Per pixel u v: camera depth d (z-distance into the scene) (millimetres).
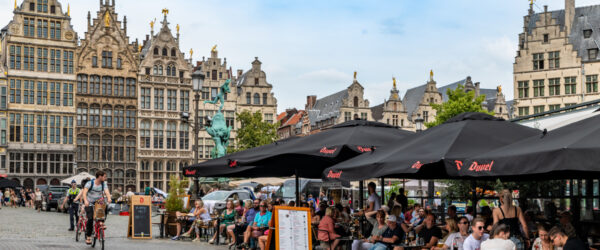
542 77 61438
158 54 72562
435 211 23469
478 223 11234
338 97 91938
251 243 18594
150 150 71188
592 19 61125
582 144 8625
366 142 14953
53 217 35156
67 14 68938
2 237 19469
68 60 68688
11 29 66500
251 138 60531
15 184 54000
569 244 10047
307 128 97000
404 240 13961
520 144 10242
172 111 72562
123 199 44688
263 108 79562
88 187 16797
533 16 63844
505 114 81312
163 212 23312
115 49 70812
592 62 59375
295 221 12469
